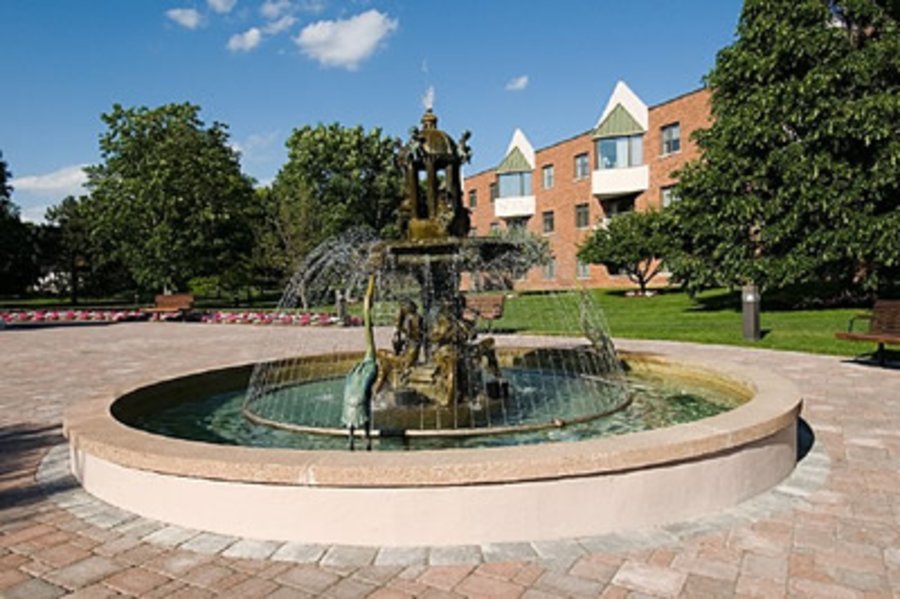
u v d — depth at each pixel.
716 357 12.55
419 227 7.80
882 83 20.11
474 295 20.53
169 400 8.08
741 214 21.25
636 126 37.03
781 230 20.69
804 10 20.48
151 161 36.50
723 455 4.57
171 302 29.72
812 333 15.53
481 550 3.96
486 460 4.04
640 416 7.09
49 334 22.67
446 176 7.90
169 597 3.51
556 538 4.11
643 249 30.83
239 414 7.59
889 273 20.11
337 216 47.00
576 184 42.22
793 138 21.20
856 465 5.59
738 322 18.95
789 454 5.34
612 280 39.94
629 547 3.99
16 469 6.05
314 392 8.95
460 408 7.18
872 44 20.09
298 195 41.53
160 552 4.07
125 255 37.34
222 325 25.97
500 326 19.86
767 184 21.39
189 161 36.16
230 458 4.29
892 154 18.70
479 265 8.16
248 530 4.24
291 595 3.50
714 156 22.28
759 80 21.45
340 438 6.34
